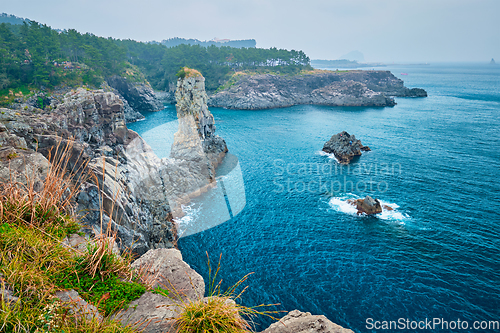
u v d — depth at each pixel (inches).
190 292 219.6
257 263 1358.3
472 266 1364.4
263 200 1952.5
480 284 1261.1
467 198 2004.2
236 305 203.5
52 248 207.0
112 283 203.6
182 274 243.1
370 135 3747.5
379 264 1369.3
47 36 4761.3
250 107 6210.6
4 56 4013.3
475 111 5319.9
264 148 3157.0
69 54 5388.8
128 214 790.5
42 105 3880.4
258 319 1071.6
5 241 193.0
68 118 1355.8
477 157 2842.0
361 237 1571.1
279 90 6973.4
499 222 1715.1
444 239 1556.3
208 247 1446.9
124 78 5511.8
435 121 4532.5
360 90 6569.9
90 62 5029.5
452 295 1203.9
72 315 161.8
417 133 3816.4
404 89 7623.0
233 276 1282.0
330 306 1144.8
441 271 1332.4
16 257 182.4
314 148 3181.6
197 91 2149.4
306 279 1272.1
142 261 264.5
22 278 166.7
